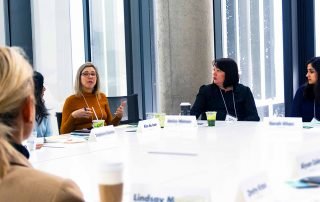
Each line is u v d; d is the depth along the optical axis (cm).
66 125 329
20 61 81
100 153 212
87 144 247
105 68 528
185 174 155
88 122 339
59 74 455
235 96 371
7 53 81
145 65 567
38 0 435
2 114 78
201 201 107
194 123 305
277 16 571
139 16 561
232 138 248
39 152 221
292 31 566
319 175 143
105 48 526
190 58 470
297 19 570
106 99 373
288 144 217
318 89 349
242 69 573
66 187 76
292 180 138
